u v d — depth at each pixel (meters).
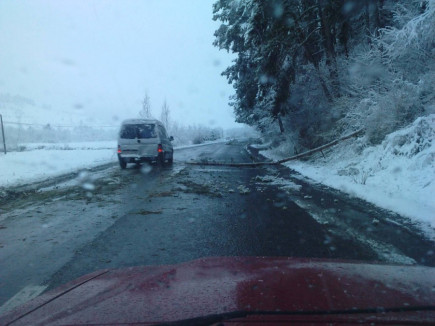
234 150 36.25
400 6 13.30
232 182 12.09
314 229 5.96
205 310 1.59
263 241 5.32
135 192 10.08
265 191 10.12
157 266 2.69
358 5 16.95
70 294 2.09
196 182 12.05
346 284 1.91
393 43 11.90
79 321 1.57
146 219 6.84
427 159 8.94
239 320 1.46
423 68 12.42
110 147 38.41
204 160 20.62
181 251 4.91
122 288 2.04
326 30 17.56
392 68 13.12
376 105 12.66
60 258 4.69
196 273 2.24
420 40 11.48
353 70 14.93
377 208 7.39
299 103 21.22
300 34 18.39
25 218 7.04
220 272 2.24
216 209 7.76
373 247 4.94
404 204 7.18
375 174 10.28
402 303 1.63
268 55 17.62
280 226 6.21
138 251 4.93
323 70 17.95
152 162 18.58
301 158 19.56
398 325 1.42
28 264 4.48
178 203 8.46
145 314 1.59
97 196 9.45
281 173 14.68
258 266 2.38
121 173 14.91
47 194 9.83
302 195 9.33
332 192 9.59
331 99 17.89
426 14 10.98
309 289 1.82
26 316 1.79
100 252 4.91
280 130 28.09
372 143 13.18
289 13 17.08
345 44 18.09
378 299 1.68
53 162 19.94
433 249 4.84
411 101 11.57
